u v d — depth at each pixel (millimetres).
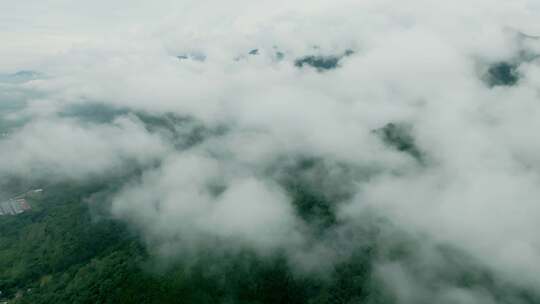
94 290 138625
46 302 137875
